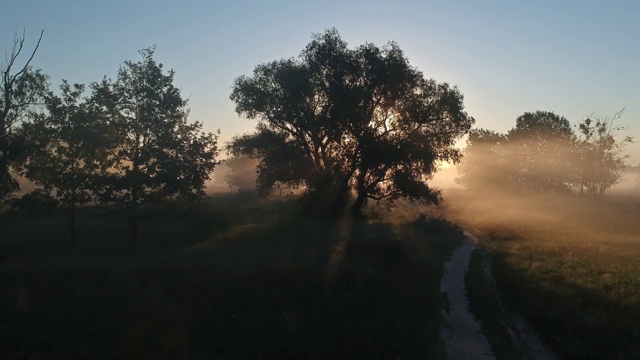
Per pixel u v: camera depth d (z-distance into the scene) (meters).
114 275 18.80
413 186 46.94
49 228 37.38
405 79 45.47
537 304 19.00
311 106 47.25
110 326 14.29
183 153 32.69
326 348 14.30
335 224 41.78
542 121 91.06
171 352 13.22
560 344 15.15
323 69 46.28
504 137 96.75
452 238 39.84
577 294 20.48
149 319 14.92
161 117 32.09
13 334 13.47
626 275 24.50
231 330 14.91
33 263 21.38
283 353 13.83
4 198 30.33
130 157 31.72
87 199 30.78
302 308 17.41
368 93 44.97
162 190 32.06
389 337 15.70
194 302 16.69
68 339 13.43
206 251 25.20
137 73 31.86
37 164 29.61
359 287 20.30
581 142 84.44
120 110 31.75
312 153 48.31
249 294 17.94
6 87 27.62
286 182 49.50
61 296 16.44
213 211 45.25
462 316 18.73
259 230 36.53
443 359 14.56
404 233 37.44
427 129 47.50
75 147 30.25
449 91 47.00
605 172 82.50
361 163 46.22
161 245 29.38
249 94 47.78
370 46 45.97
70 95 30.52
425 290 22.11
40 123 29.52
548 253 32.50
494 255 32.25
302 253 24.88
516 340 16.27
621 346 14.59
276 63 48.03
